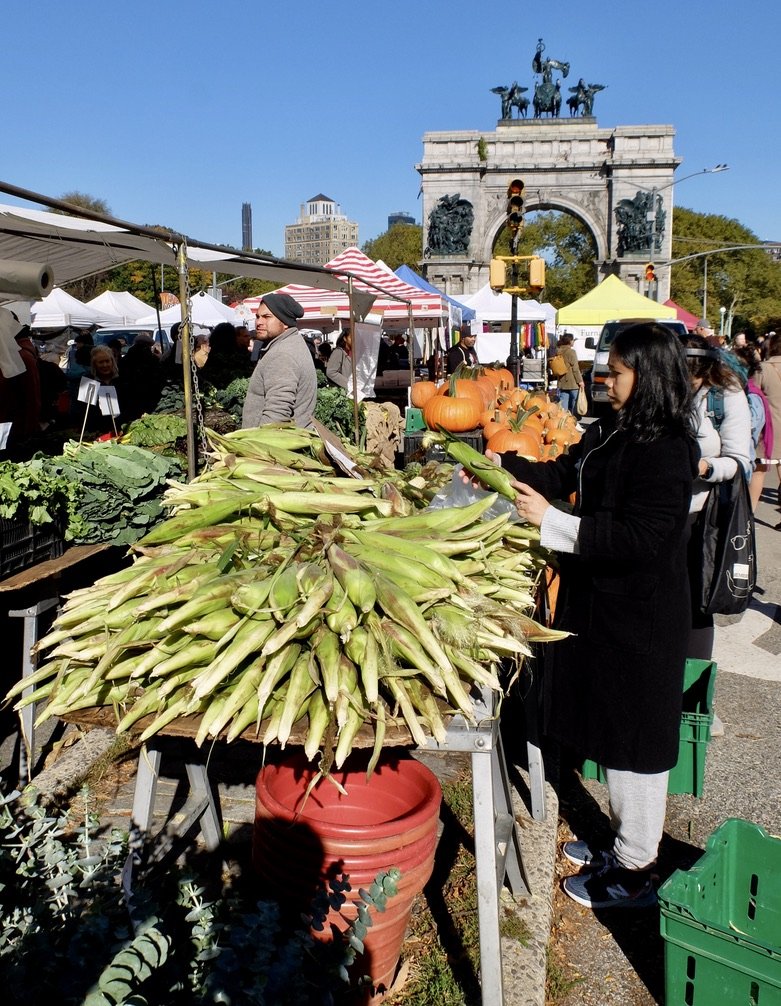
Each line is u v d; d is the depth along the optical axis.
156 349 11.41
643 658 2.68
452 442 2.94
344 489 2.80
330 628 2.06
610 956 2.86
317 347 17.05
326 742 1.95
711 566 4.02
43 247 5.89
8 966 1.70
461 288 47.81
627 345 2.61
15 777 3.71
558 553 2.90
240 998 1.77
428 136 47.16
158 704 2.03
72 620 2.21
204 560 2.32
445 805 3.54
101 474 4.05
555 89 49.03
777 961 2.17
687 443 2.59
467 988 2.58
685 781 3.60
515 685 3.42
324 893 2.07
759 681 5.11
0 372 5.00
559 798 3.78
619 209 46.94
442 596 2.16
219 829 3.11
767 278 69.56
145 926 1.81
